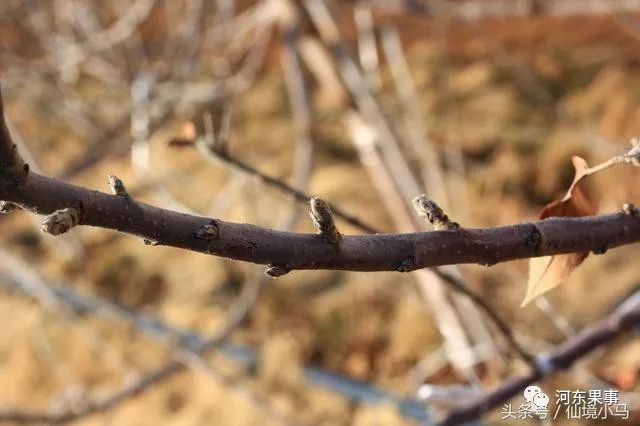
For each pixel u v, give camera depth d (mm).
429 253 521
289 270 502
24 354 2057
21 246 2365
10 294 2232
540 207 2305
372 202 2242
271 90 2758
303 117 1493
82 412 1225
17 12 1762
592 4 1693
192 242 491
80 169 1590
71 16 1665
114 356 1927
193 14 1717
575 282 1938
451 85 2668
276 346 1881
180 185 2293
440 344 1822
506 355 925
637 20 1877
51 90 1778
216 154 643
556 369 782
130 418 1844
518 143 2439
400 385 1802
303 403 1799
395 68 2104
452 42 2785
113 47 1759
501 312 1825
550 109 2482
